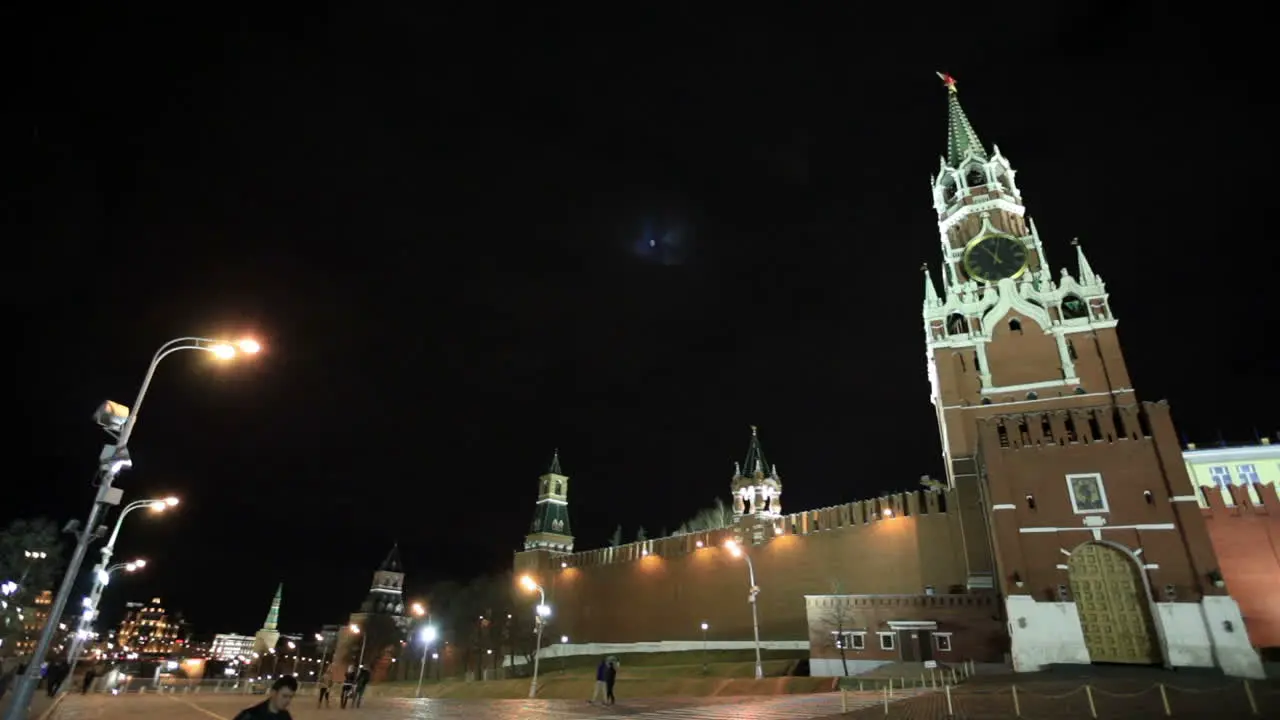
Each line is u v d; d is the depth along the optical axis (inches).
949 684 1494.8
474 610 4530.0
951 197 3297.2
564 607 3951.8
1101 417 1900.8
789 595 2925.7
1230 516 2059.5
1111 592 1742.1
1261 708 947.3
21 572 2832.2
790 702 1296.8
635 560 3668.8
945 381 2664.9
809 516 3002.0
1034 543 1819.6
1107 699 1114.1
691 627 3243.1
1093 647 1707.7
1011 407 2529.5
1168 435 1814.7
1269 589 1950.1
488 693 2645.2
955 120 3501.5
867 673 1963.6
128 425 767.1
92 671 1894.7
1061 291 2655.0
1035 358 2588.6
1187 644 1621.6
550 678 2898.6
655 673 2741.1
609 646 3575.3
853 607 2219.5
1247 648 1568.7
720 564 3243.1
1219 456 2635.3
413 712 1199.6
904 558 2630.4
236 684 2613.2
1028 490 1882.4
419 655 4913.9
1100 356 2509.8
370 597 5890.8
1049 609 1743.4
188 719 1024.9
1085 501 1824.6
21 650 3083.2
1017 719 904.9
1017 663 1722.4
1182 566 1694.1
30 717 959.6
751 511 3417.8
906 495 2701.8
